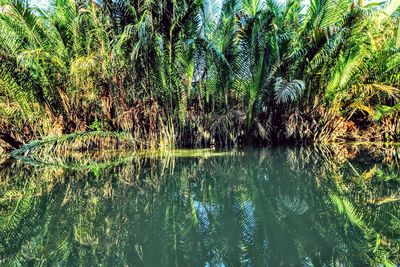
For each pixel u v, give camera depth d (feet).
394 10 23.02
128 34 21.35
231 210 9.06
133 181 13.57
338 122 25.44
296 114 24.47
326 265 5.54
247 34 21.40
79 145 24.82
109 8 22.04
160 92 24.44
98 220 8.45
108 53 22.80
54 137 22.79
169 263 5.82
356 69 22.27
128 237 7.20
